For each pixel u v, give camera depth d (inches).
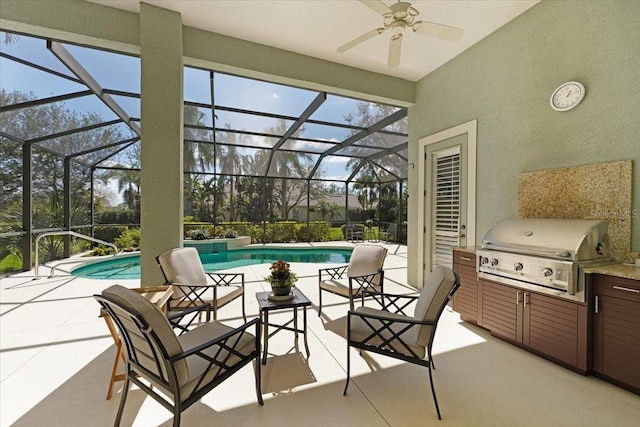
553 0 109.8
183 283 113.7
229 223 371.2
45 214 234.2
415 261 185.6
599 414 69.2
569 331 87.4
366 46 145.5
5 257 194.1
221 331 77.2
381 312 92.4
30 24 107.8
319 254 365.1
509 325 105.8
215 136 273.0
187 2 115.6
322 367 90.7
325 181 430.9
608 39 94.6
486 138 137.1
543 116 113.5
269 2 115.4
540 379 83.8
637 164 87.9
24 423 65.6
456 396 76.1
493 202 134.0
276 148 312.2
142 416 68.6
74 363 90.6
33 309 134.1
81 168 283.6
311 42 142.8
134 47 122.6
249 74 146.2
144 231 118.3
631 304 75.4
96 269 257.0
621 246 90.7
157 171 119.3
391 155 343.0
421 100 179.5
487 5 116.3
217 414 69.2
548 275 90.4
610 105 94.2
